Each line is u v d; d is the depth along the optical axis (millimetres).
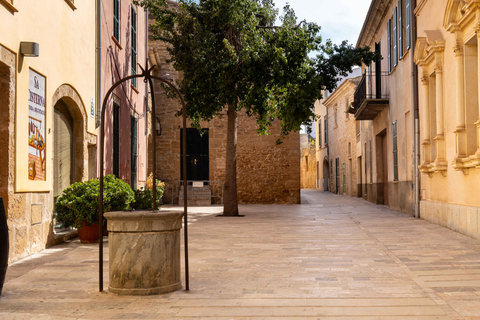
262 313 4379
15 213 7230
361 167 28062
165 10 15898
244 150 23469
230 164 16188
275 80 15320
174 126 23328
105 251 8242
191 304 4711
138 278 5078
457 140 9883
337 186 36344
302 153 54875
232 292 5211
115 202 9289
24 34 7582
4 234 5043
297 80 15383
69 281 5840
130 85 15906
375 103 18172
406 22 14961
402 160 15953
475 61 9711
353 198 27625
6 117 7051
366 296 4973
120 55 14477
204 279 5902
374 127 21266
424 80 12648
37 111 8133
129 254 5090
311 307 4562
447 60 11070
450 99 10898
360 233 10484
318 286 5465
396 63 16391
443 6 11297
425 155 12727
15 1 7246
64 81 9430
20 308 4621
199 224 13055
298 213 16797
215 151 23422
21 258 7449
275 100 17922
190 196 22594
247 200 23359
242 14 14961
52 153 8875
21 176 7445
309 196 31906
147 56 19188
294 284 5586
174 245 5301
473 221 9320
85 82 10805
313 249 8297
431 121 12586
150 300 4875
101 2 12070
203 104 16031
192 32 15367
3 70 7059
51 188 8859
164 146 23297
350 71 16641
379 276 5988
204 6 15445
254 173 23422
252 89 15750
